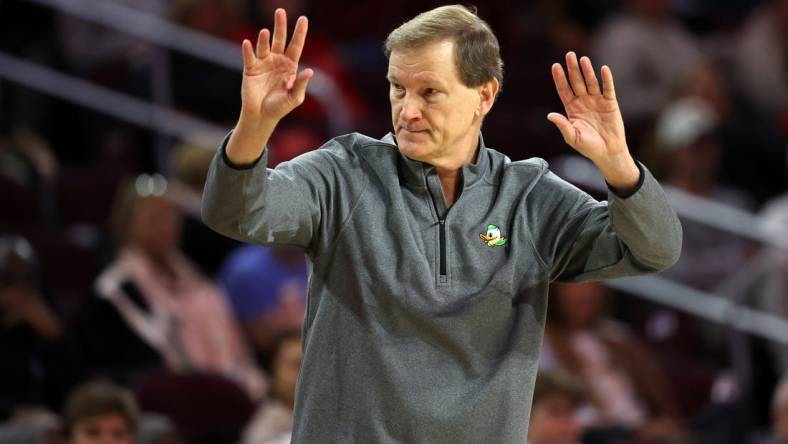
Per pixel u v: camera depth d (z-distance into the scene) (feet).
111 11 88.53
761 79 103.86
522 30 104.99
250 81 24.89
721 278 80.38
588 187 80.38
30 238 73.61
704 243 81.61
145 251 67.56
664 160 87.04
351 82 94.99
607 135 26.02
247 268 71.77
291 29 92.89
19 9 87.45
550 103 100.01
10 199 76.79
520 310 27.12
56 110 87.51
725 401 68.90
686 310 79.77
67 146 87.76
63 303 72.54
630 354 69.56
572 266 27.99
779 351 77.97
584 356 67.97
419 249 26.68
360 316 26.48
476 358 26.66
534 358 27.07
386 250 26.58
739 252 81.05
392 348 26.35
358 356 26.40
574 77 26.37
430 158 26.81
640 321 79.97
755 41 104.78
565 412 57.41
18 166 79.66
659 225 26.16
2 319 59.72
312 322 27.09
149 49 88.17
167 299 66.90
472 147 27.40
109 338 64.75
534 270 27.32
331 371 26.50
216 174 25.03
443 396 26.20
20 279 60.29
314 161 26.94
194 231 76.59
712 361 79.46
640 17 100.48
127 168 86.07
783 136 98.37
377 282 26.48
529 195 27.91
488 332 26.81
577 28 104.88
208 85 87.51
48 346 60.29
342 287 26.68
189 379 62.03
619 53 98.99
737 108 104.12
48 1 88.22
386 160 27.27
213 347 67.36
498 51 27.12
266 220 25.48
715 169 94.38
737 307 78.95
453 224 26.99
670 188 86.48
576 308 68.54
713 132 87.20
